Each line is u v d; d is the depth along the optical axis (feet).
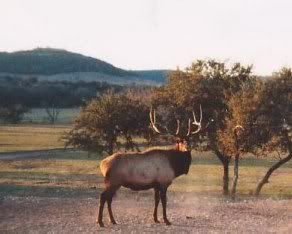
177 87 121.39
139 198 84.53
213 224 60.08
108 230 54.85
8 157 229.04
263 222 62.44
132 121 136.46
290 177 171.94
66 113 579.07
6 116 495.00
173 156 58.95
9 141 305.94
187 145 60.54
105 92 141.69
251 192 125.80
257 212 68.90
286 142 112.88
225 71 121.90
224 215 65.98
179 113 121.49
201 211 68.44
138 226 57.31
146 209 68.28
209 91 120.16
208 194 112.16
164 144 136.87
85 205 69.82
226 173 120.57
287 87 111.96
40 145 288.10
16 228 55.26
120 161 56.80
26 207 67.31
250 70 121.90
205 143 130.52
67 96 617.21
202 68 122.52
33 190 101.55
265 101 110.11
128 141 139.74
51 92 611.06
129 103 137.28
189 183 145.38
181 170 59.47
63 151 263.70
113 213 64.75
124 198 84.02
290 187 141.49
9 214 62.59
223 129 118.42
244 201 80.84
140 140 264.52
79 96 618.85
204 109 120.88
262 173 181.98
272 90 110.83
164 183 58.49
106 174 56.70
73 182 136.67
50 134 359.87
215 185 143.23
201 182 149.89
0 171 170.91
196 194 109.60
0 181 129.39
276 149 114.73
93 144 137.80
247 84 117.80
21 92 586.45
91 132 138.31
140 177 57.16
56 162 211.41
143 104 138.41
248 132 109.91
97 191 104.58
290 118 110.63
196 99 119.96
